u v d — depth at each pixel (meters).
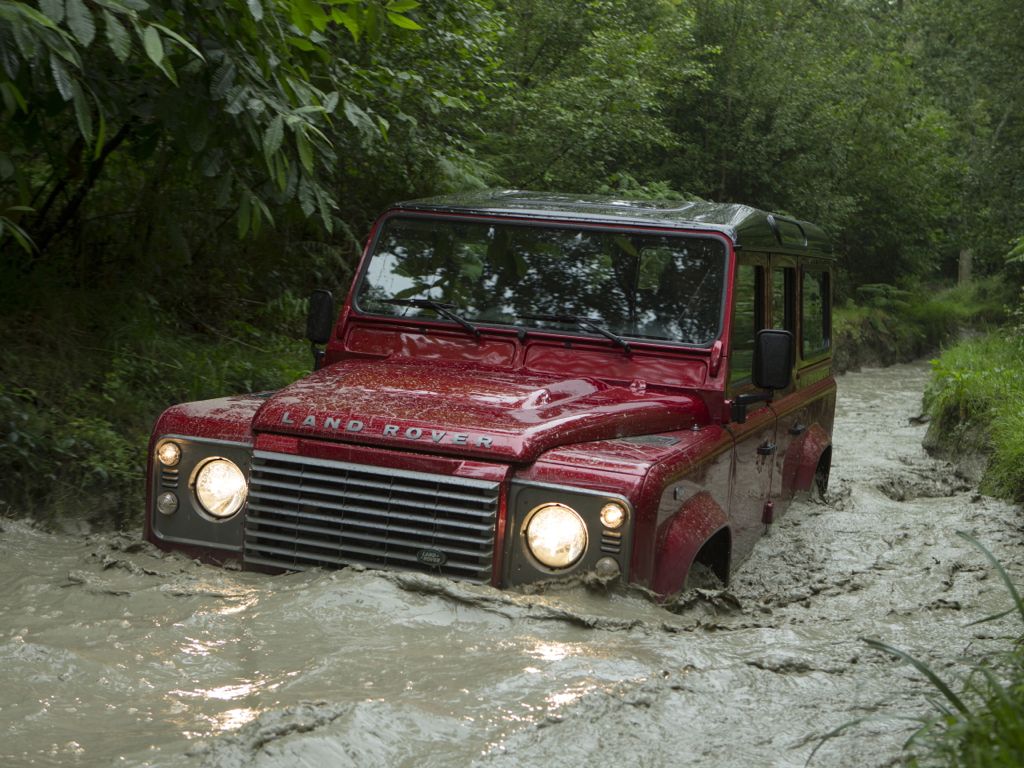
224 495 4.45
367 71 8.21
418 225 5.64
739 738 3.04
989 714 2.81
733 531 5.50
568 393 4.78
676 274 5.23
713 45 24.89
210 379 7.95
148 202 8.44
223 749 2.68
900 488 9.16
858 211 30.41
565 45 16.95
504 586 4.10
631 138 16.69
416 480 4.17
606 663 3.45
